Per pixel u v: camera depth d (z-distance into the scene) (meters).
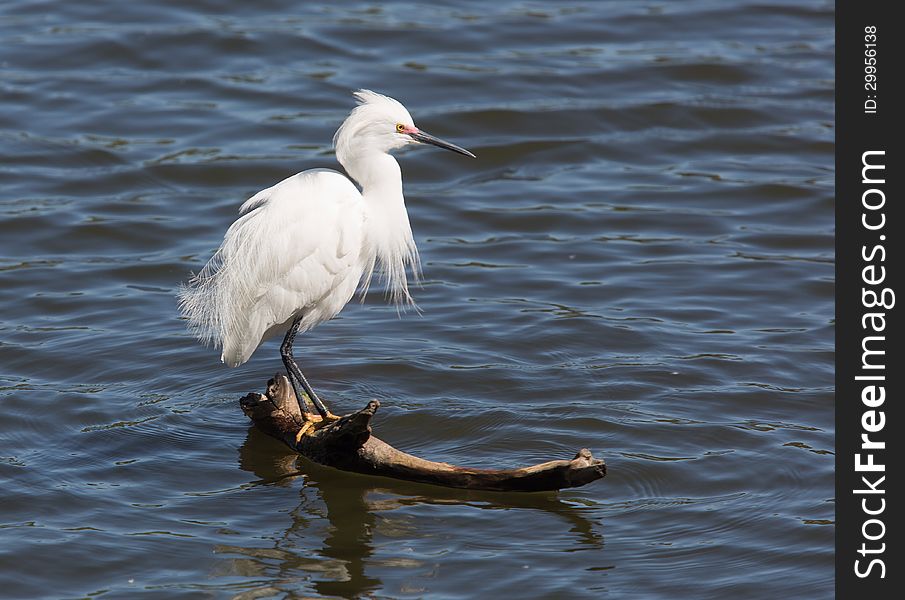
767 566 9.84
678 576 9.66
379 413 12.48
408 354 13.99
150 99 22.31
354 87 22.89
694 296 15.84
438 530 10.35
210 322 12.82
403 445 11.89
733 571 9.75
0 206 18.39
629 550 10.05
